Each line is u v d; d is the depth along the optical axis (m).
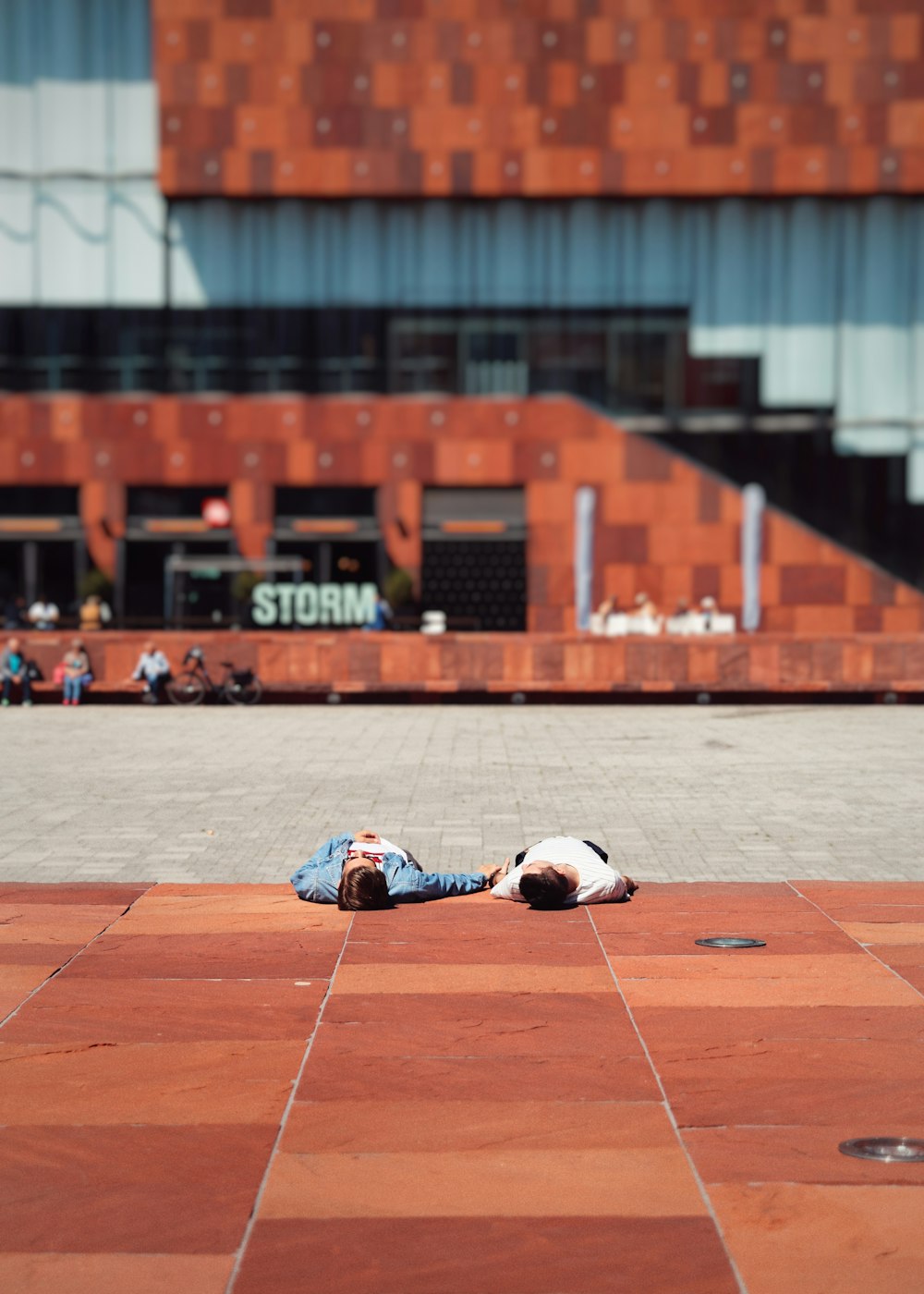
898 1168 4.20
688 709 23.22
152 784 13.68
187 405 36.16
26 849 10.12
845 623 36.06
